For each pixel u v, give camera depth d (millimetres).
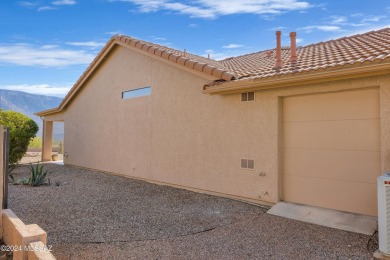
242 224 7031
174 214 7910
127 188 11359
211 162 9867
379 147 6648
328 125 7469
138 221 7348
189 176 10617
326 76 6637
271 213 7676
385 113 6316
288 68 8055
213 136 9820
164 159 11703
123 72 14156
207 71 9461
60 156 25562
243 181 8938
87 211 8203
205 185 10039
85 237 6215
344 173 7184
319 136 7629
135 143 13289
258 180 8578
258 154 8594
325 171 7512
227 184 9367
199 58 15070
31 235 4496
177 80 11172
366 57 6418
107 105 15328
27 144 17953
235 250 5586
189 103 10680
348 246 5598
